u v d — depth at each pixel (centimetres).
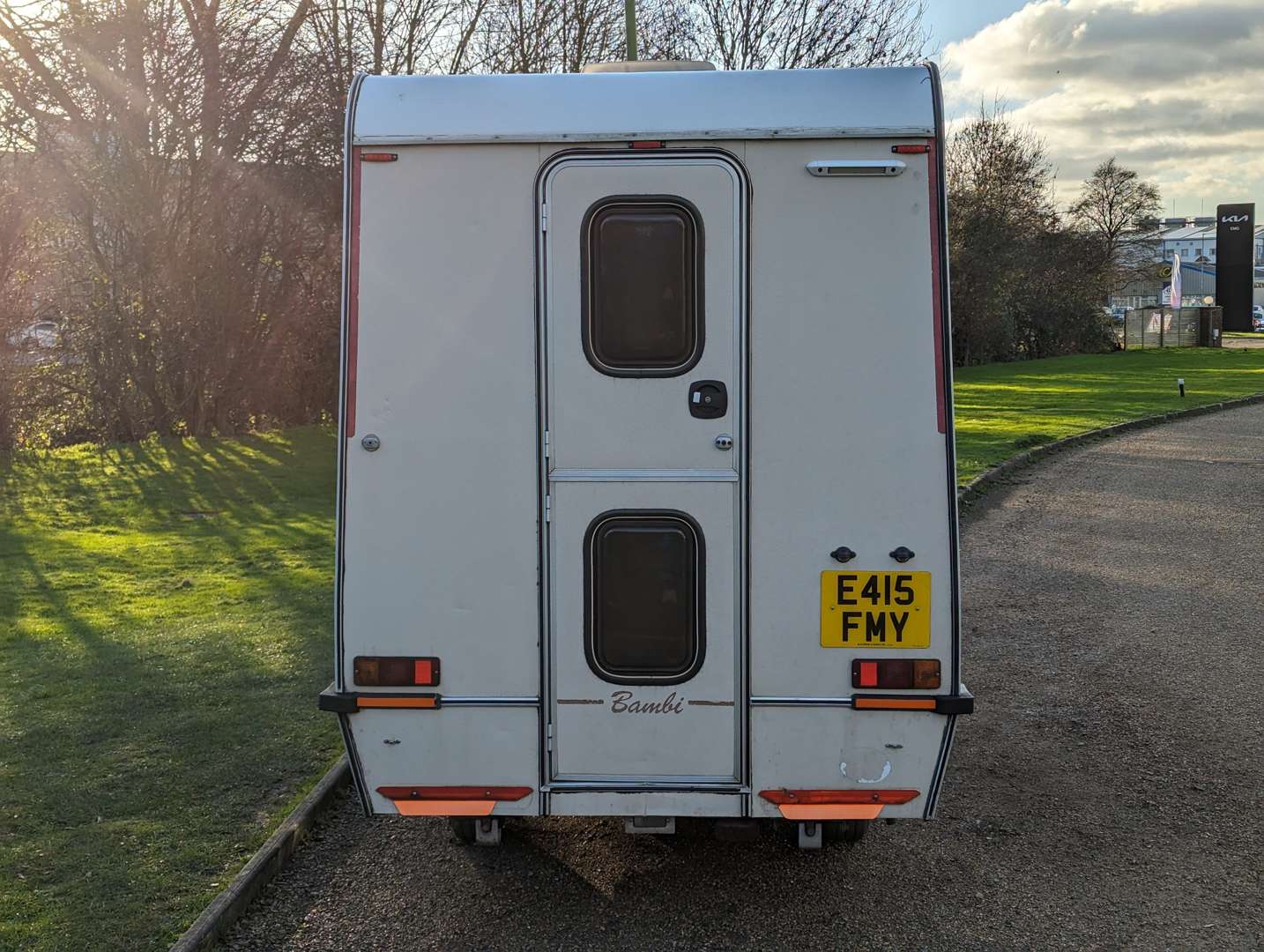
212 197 1839
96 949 393
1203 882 456
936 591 392
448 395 395
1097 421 2106
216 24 1780
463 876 466
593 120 389
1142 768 575
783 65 2047
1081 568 1021
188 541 1122
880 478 391
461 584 398
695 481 393
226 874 448
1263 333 6347
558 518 396
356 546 399
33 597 898
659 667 399
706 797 400
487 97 396
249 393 2039
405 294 395
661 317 392
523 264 393
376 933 421
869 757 397
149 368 1900
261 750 577
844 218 389
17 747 579
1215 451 1750
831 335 390
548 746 402
